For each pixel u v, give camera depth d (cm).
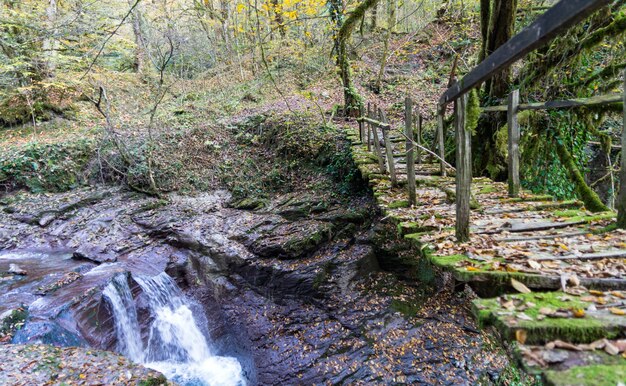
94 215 969
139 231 914
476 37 1406
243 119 1330
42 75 1352
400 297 728
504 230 321
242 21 1695
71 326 570
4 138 1262
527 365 144
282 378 624
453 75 641
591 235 288
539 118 716
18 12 1155
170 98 1639
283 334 698
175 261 830
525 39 166
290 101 1405
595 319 162
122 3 1571
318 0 1069
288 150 1141
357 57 1606
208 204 1044
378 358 619
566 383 128
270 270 773
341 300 727
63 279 671
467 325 655
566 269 224
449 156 798
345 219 867
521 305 184
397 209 450
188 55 1877
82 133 1295
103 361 456
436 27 1652
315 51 1543
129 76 1698
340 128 1150
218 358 736
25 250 849
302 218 916
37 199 1041
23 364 433
